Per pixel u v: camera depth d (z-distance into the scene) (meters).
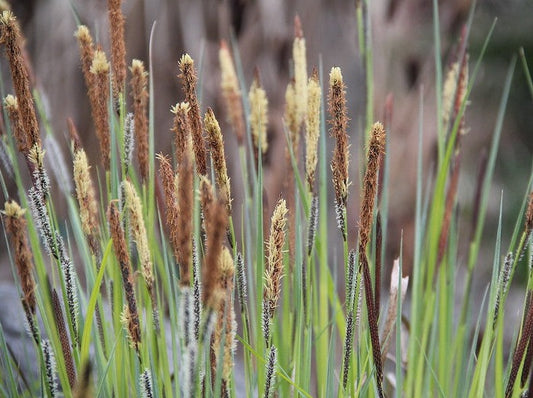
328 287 0.69
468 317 0.72
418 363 0.68
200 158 0.57
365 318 0.63
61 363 0.62
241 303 0.62
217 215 0.53
